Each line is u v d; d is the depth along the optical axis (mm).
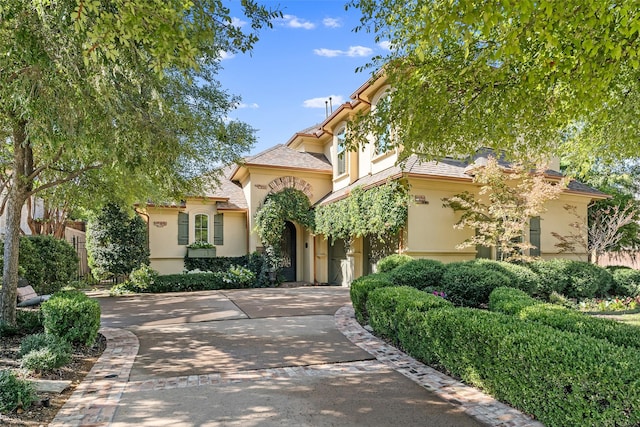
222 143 10727
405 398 4461
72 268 14211
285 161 18125
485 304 9156
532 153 7613
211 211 18031
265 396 4535
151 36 3465
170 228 17406
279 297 12469
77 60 4383
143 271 13953
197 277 14844
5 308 7262
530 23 3713
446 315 5242
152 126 5648
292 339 7129
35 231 15984
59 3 3768
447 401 4371
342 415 4035
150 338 7262
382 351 6344
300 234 18812
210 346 6699
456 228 12805
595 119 6238
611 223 14766
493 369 4398
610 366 3221
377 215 12672
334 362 5801
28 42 4168
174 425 3834
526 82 4957
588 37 3869
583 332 4805
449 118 5625
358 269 15492
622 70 4941
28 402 4109
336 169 17609
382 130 5992
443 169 13008
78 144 5098
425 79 5254
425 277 9594
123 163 5414
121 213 14609
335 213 15352
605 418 3172
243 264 17859
